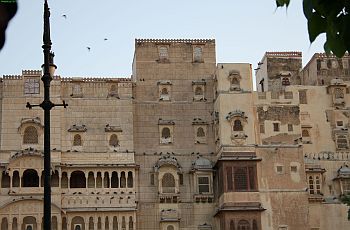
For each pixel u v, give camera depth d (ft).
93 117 265.54
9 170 249.34
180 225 257.96
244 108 264.31
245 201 250.16
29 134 257.14
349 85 280.51
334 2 23.75
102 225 250.16
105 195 253.65
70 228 248.32
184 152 268.62
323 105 276.41
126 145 263.08
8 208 246.27
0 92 261.44
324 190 265.75
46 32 73.82
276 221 250.78
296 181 256.73
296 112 267.18
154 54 279.28
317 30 24.02
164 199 258.98
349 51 24.45
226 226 246.27
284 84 298.97
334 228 257.55
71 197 251.39
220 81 266.98
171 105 274.16
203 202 261.24
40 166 251.39
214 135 271.28
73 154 258.37
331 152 271.69
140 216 257.34
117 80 271.49
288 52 303.48
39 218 246.27
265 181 254.88
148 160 265.34
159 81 275.80
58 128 259.19
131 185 256.93
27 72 264.11
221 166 254.88
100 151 260.42
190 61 280.10
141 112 271.69
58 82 265.13
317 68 289.94
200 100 275.39
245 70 269.23
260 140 261.03
